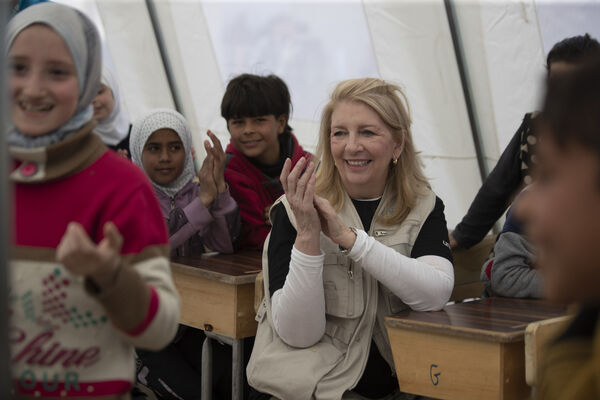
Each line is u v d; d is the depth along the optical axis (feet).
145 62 18.11
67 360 4.05
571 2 13.26
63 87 4.10
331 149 7.67
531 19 13.56
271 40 16.98
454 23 14.30
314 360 7.12
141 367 9.40
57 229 4.03
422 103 15.12
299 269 6.97
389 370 7.45
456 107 14.90
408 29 14.78
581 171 2.26
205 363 8.82
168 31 17.83
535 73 13.75
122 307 3.67
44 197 4.07
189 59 17.83
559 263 2.34
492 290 8.39
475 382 6.28
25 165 4.07
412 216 7.60
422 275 7.06
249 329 8.37
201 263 8.99
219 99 17.70
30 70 4.10
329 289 7.36
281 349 7.34
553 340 2.73
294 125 17.07
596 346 2.48
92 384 4.08
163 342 4.04
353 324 7.36
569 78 2.35
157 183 10.04
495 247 8.40
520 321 6.63
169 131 9.84
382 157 7.48
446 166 15.43
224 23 17.28
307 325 7.08
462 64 14.53
